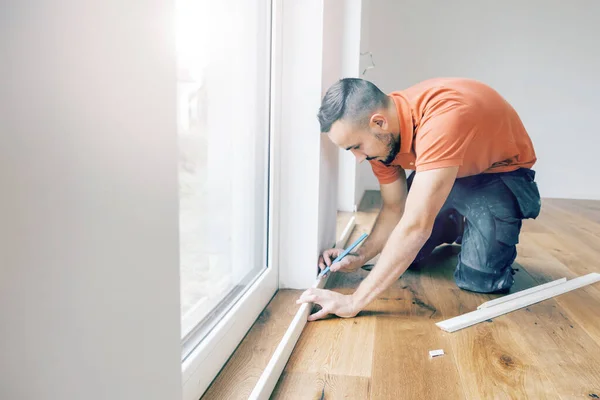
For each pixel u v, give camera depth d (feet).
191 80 4.09
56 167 1.41
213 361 4.19
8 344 1.28
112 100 1.65
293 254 6.51
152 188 1.95
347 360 4.96
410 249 5.64
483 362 5.01
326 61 6.38
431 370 4.81
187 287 4.20
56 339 1.45
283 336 5.06
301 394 4.32
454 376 4.71
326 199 7.13
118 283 1.74
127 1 1.71
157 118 1.96
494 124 6.20
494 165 7.13
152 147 1.93
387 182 6.82
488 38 15.89
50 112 1.37
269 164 5.94
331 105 5.62
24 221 1.31
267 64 5.78
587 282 7.66
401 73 16.24
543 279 7.88
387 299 6.75
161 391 2.13
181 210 4.06
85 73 1.51
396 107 5.80
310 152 6.26
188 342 4.06
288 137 6.26
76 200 1.50
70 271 1.49
